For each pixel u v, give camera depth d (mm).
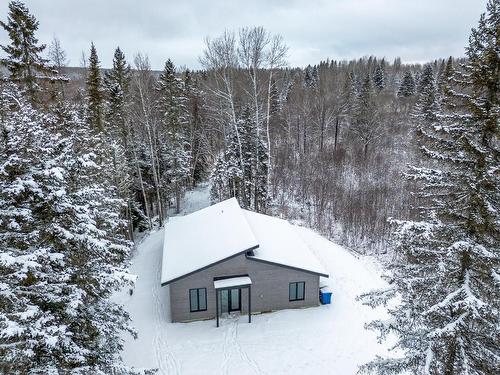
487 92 8320
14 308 7984
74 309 9234
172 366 15711
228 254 19094
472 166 8578
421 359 9328
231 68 29641
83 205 10398
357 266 25125
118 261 13688
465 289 8133
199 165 48500
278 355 16375
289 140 52312
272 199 36719
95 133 29797
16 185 7949
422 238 9109
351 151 50438
